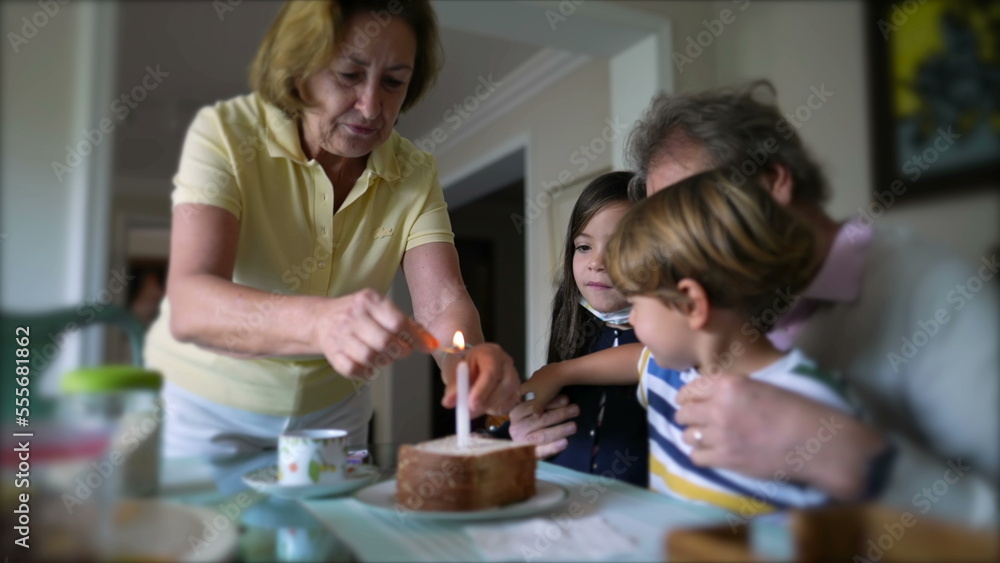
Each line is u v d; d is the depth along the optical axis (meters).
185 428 0.72
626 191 0.94
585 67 2.03
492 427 1.00
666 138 0.75
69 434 0.49
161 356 0.72
